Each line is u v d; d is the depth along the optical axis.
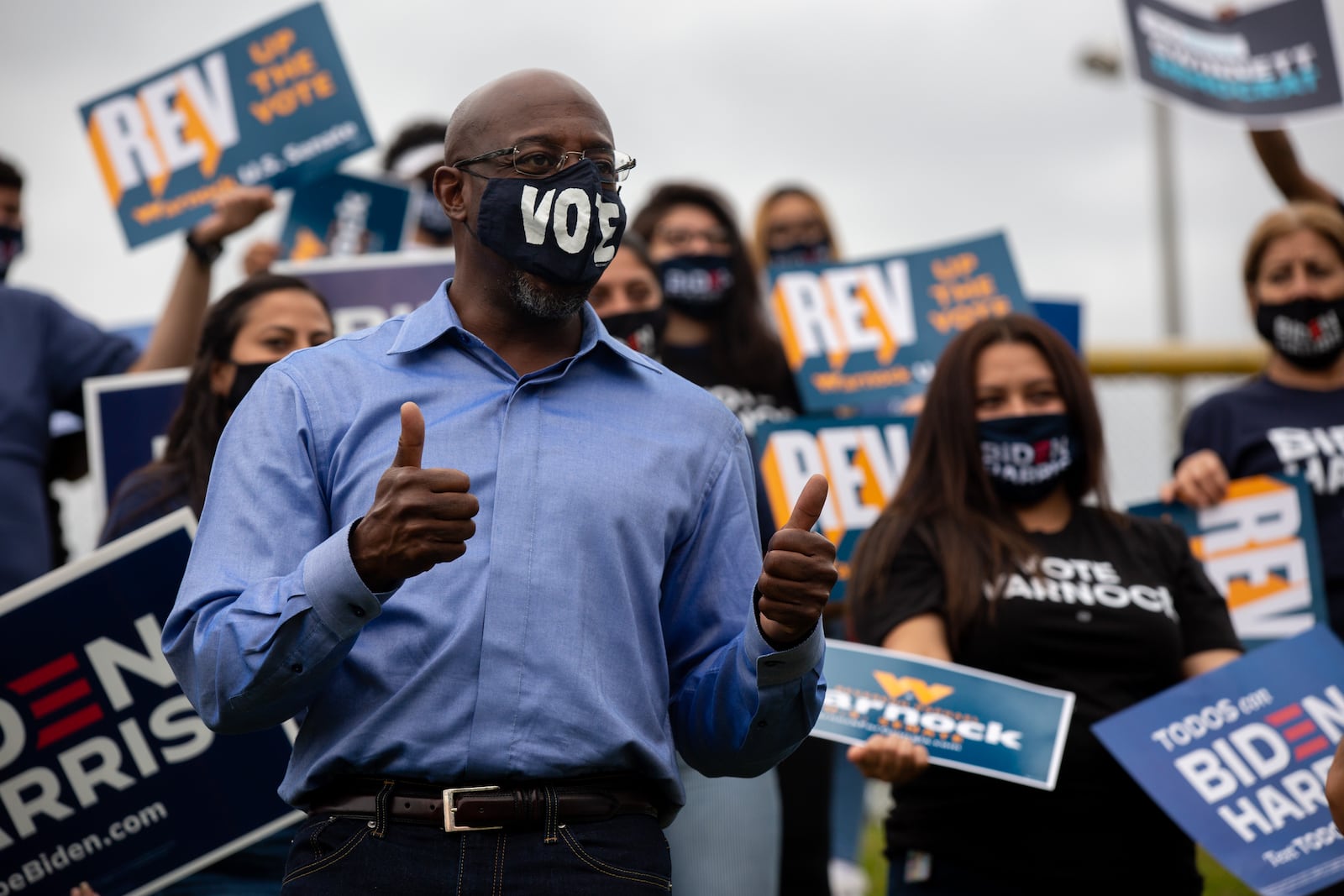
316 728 2.27
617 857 2.22
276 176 4.86
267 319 3.89
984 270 5.11
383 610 2.26
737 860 3.52
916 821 3.53
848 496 4.63
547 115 2.40
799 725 2.40
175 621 2.27
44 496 4.33
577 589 2.28
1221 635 3.73
